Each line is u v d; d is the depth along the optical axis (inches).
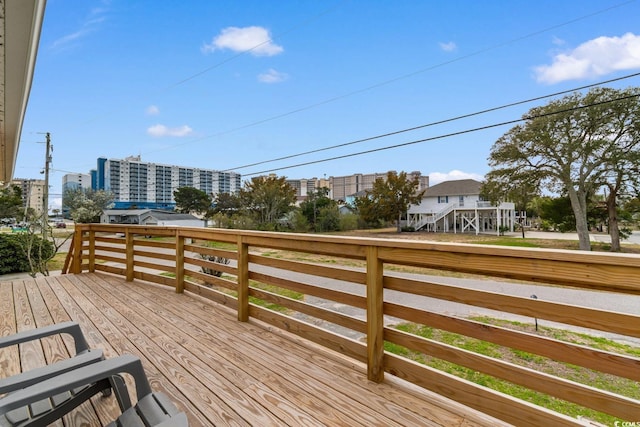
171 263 389.7
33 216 406.0
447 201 1222.9
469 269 55.1
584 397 45.4
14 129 159.0
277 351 84.3
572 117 675.4
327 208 1149.7
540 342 48.8
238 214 1113.4
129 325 104.7
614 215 707.4
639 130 633.6
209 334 96.4
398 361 66.4
